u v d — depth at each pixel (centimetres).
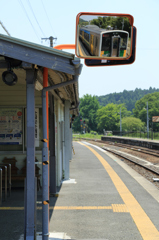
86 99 14100
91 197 888
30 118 510
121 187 1029
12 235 588
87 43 414
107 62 434
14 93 1041
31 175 509
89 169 1474
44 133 540
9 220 679
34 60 478
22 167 1045
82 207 780
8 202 836
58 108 1062
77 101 1266
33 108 510
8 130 1045
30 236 507
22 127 1045
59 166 1070
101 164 1664
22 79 735
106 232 600
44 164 538
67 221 669
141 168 1625
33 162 509
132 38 420
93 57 418
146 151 2772
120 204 807
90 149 2831
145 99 13850
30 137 510
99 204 808
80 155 2209
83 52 416
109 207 778
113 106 13088
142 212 731
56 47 526
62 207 782
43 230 535
